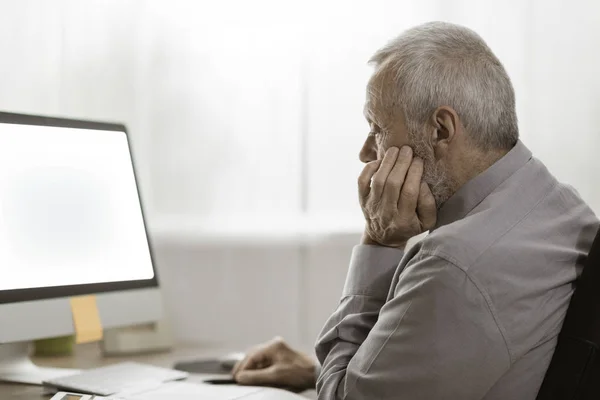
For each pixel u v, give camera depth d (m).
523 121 2.34
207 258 2.56
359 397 1.26
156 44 2.54
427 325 1.20
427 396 1.21
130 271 1.86
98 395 1.49
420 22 2.39
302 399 1.46
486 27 2.36
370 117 1.41
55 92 2.55
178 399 1.42
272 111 2.50
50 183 1.71
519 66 2.34
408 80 1.33
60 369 1.80
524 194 1.30
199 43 2.54
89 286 1.74
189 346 2.41
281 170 2.50
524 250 1.22
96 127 1.85
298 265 2.51
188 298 2.57
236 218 2.53
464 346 1.18
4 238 1.59
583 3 2.31
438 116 1.32
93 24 2.55
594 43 2.30
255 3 2.51
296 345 2.48
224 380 1.71
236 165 2.53
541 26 2.33
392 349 1.23
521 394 1.22
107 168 1.86
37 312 1.63
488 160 1.33
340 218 2.46
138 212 1.92
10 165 1.64
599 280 1.22
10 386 1.64
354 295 1.46
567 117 2.32
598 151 2.29
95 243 1.78
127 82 2.54
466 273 1.19
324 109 2.47
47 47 2.54
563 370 1.21
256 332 2.54
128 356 2.12
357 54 2.44
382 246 1.46
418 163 1.36
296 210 2.49
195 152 2.54
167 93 2.54
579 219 1.32
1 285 1.57
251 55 2.51
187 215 2.55
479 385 1.20
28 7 2.54
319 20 2.47
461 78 1.30
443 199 1.36
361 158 1.49
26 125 1.68
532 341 1.21
